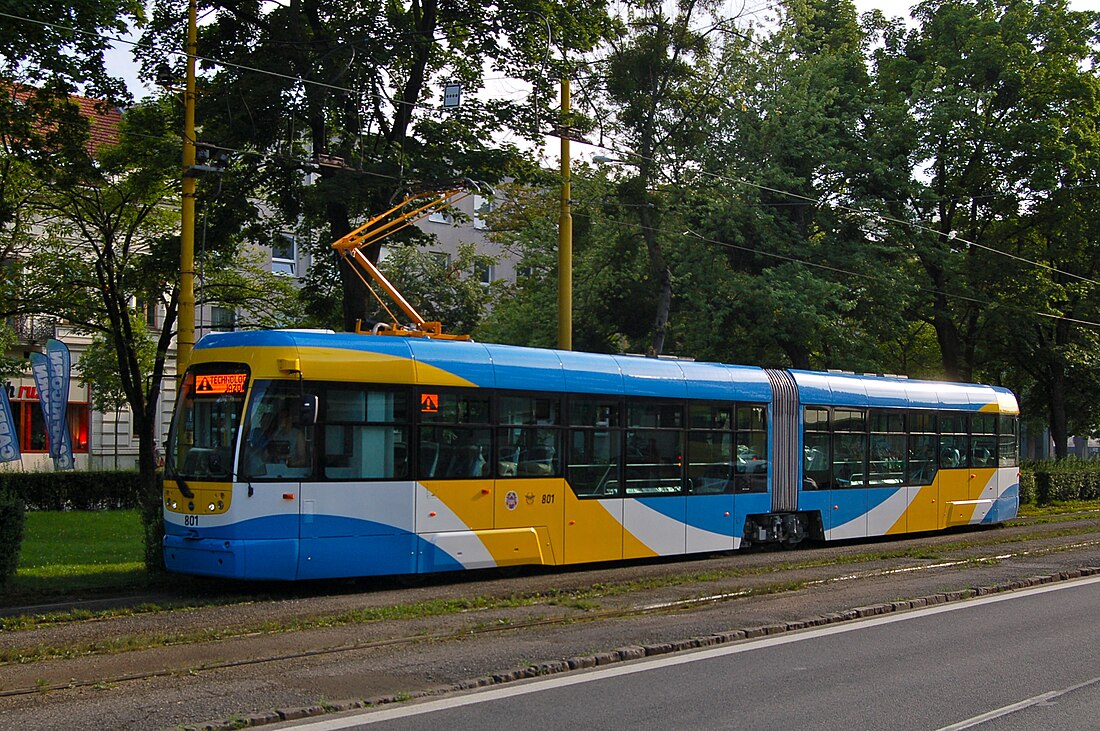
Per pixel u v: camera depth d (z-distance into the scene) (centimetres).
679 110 2819
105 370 3503
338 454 1394
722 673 934
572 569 1717
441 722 754
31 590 1345
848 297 3006
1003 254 3384
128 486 2967
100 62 2103
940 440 2375
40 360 2464
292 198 2277
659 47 2681
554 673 927
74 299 2898
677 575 1596
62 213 2812
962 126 3278
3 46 2003
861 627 1188
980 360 3941
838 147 3072
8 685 840
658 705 814
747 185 2830
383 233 2155
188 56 1714
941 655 1027
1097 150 3406
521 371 1591
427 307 4478
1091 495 3766
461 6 2266
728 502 1878
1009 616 1277
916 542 2216
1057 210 3475
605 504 1681
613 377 1716
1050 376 4041
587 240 2973
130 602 1289
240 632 1089
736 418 1906
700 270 2878
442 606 1265
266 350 1368
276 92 2073
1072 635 1146
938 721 777
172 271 2458
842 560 1825
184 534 1359
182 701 791
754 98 2922
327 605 1283
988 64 3338
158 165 2289
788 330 2891
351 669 912
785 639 1109
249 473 1332
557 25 2330
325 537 1373
